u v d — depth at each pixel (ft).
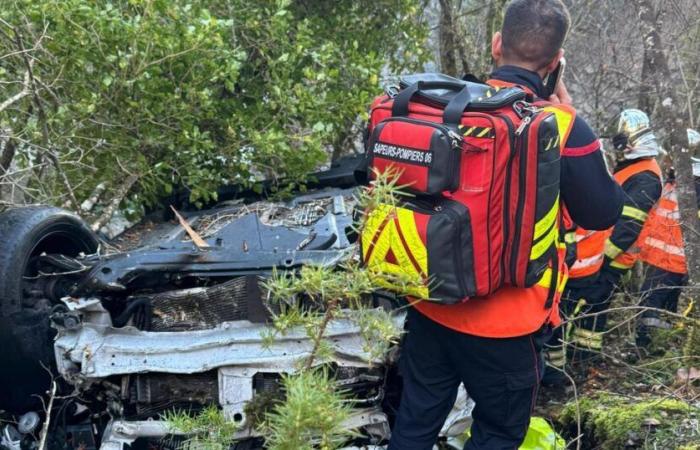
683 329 13.69
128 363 9.70
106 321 10.16
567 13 8.64
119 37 13.57
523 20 8.50
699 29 19.25
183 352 9.77
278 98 15.51
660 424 10.85
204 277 10.59
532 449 10.72
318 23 18.38
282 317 7.00
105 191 15.58
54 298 10.71
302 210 13.26
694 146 15.20
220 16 15.96
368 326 7.77
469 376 8.77
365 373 10.01
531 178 7.50
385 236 7.84
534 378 8.70
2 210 14.44
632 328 14.64
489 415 8.93
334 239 11.15
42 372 10.49
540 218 7.65
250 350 9.79
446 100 8.08
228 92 16.65
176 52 13.91
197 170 14.40
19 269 10.19
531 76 8.62
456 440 10.89
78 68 14.05
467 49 21.06
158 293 10.63
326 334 9.58
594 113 21.26
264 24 15.99
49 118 14.02
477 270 7.75
